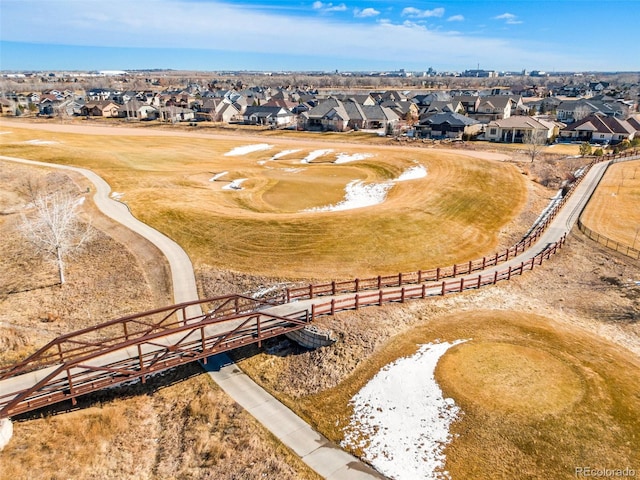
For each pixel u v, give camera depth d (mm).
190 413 23078
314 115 112125
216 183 58969
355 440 20844
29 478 19281
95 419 22406
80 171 62719
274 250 39375
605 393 22297
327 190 56188
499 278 35469
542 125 90625
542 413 21016
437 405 22000
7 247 41656
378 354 25844
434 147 85812
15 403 21031
